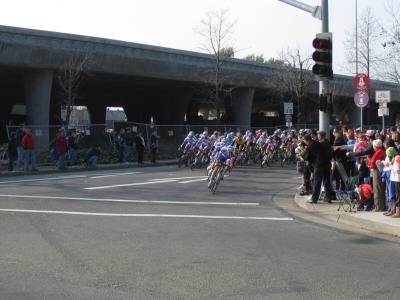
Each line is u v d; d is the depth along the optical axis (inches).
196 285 266.2
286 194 671.1
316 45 589.3
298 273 291.4
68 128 1165.1
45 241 368.8
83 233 400.5
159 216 489.7
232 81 1935.3
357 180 540.1
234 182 803.4
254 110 3353.8
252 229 428.8
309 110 2421.3
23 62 1407.5
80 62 1503.4
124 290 256.2
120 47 1565.0
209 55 1814.7
